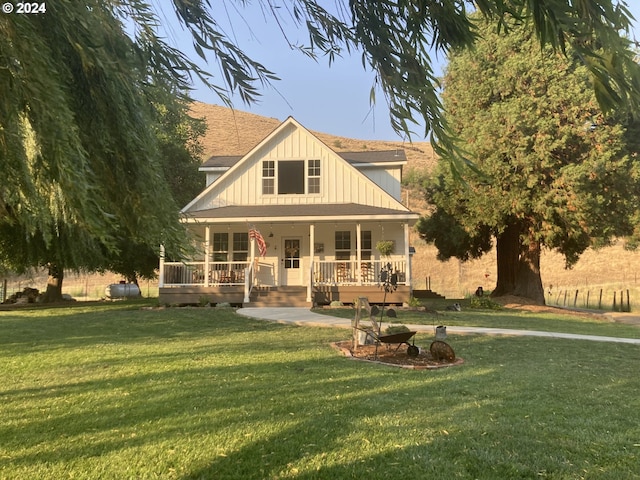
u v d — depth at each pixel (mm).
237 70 2023
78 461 3375
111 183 2004
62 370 6418
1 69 1372
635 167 16484
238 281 17109
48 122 1391
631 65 1422
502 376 6141
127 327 11055
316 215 16125
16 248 15875
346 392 5219
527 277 20844
